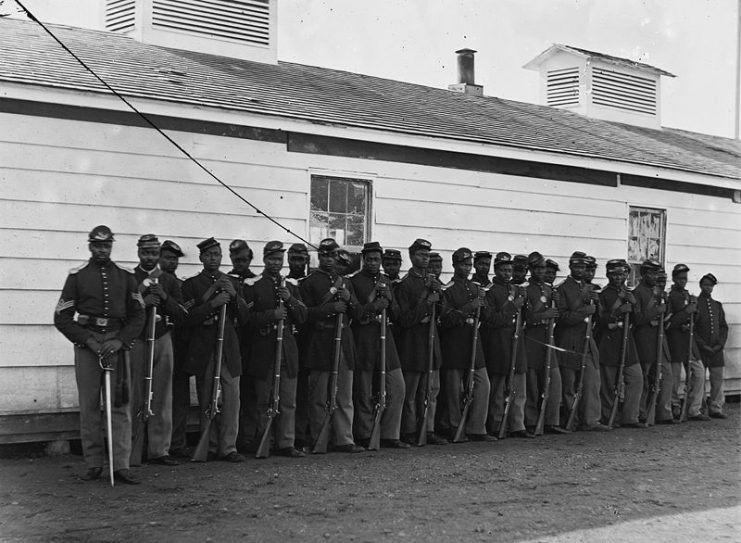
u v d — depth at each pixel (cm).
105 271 767
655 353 1193
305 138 1050
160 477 787
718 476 850
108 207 919
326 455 910
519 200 1248
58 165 892
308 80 1284
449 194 1174
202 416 859
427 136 1123
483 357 1029
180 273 958
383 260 1005
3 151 866
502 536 625
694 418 1268
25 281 872
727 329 1309
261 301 890
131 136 933
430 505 707
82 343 757
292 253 930
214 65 1195
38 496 715
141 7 1238
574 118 1683
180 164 961
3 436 859
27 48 1009
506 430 1059
